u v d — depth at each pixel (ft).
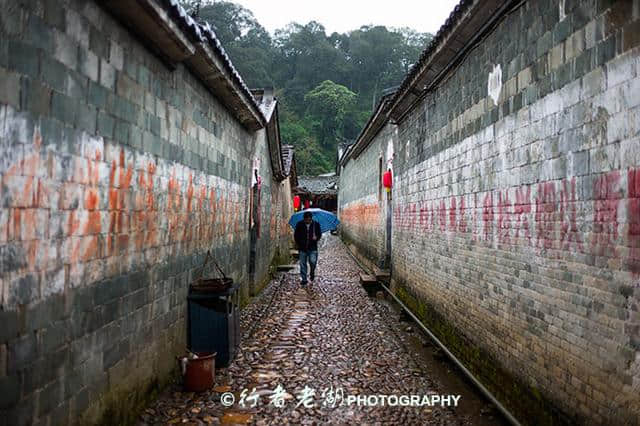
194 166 20.86
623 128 10.98
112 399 13.48
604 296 11.61
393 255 40.34
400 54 210.79
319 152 183.21
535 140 15.24
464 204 22.11
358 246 72.18
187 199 19.97
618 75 11.21
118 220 13.69
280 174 56.59
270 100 43.37
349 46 215.10
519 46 16.51
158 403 16.48
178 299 19.07
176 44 15.72
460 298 22.50
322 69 206.80
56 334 10.77
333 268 58.03
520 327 16.14
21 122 9.44
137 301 15.10
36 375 10.07
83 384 11.94
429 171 28.84
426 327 26.81
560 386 13.56
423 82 28.40
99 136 12.51
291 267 54.65
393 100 34.35
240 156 31.50
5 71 8.97
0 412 9.03
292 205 96.89
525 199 15.85
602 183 11.75
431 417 16.31
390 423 15.76
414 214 32.73
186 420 15.44
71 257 11.30
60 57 10.71
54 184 10.57
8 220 9.12
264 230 44.42
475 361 20.35
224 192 26.71
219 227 25.59
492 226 18.69
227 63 20.92
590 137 12.26
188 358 17.83
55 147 10.57
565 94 13.50
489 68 19.22
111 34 13.11
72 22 11.17
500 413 15.98
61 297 10.93
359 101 203.72
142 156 15.28
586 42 12.53
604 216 11.64
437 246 26.68
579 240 12.71
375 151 56.65
